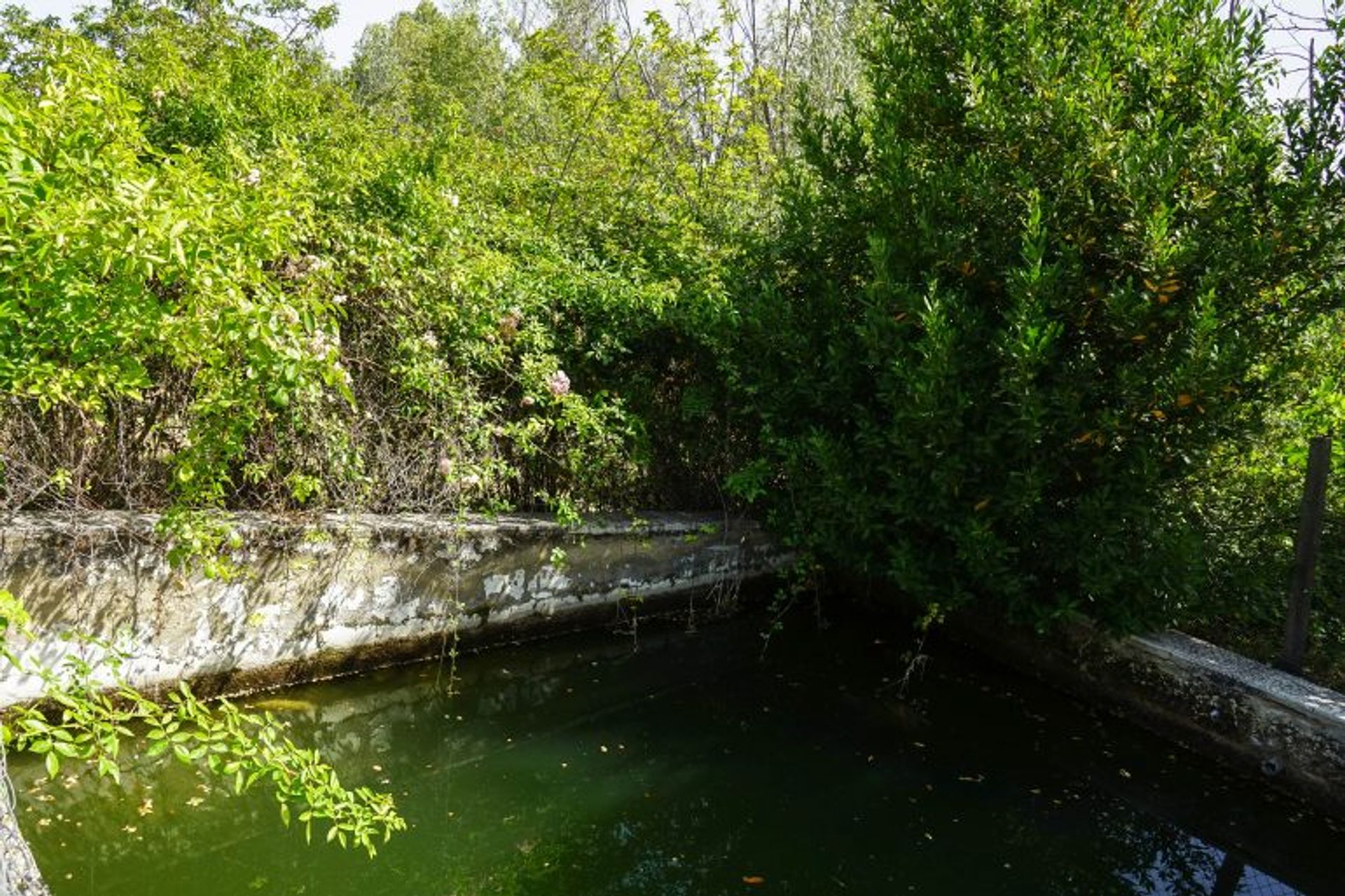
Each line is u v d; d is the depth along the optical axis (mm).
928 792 4426
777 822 4105
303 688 4891
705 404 6508
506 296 5609
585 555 5957
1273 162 4730
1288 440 5418
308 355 2482
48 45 2592
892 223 5695
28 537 3898
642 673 5660
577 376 6230
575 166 9141
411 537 5152
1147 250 4680
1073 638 5539
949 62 5688
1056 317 5078
